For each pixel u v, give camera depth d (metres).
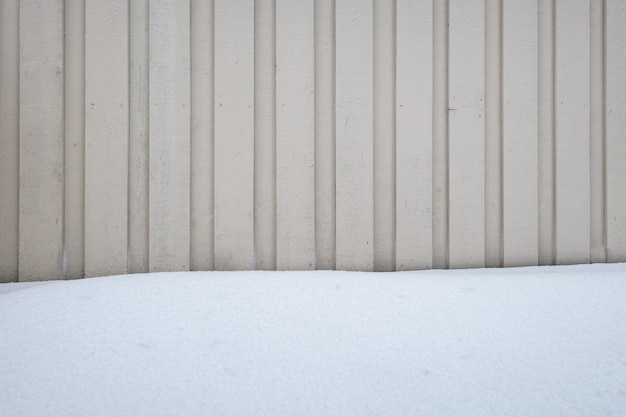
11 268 1.54
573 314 1.00
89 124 1.54
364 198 1.61
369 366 0.82
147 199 1.57
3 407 0.73
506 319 0.98
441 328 0.94
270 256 1.60
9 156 1.54
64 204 1.55
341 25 1.59
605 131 1.68
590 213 1.68
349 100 1.60
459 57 1.63
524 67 1.65
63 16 1.53
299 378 0.79
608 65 1.68
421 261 1.63
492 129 1.65
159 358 0.83
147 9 1.56
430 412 0.73
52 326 0.94
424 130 1.62
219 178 1.58
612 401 0.75
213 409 0.72
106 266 1.55
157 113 1.56
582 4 1.66
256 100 1.59
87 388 0.76
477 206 1.64
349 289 1.13
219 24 1.57
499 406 0.74
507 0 1.64
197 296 1.08
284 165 1.59
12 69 1.53
